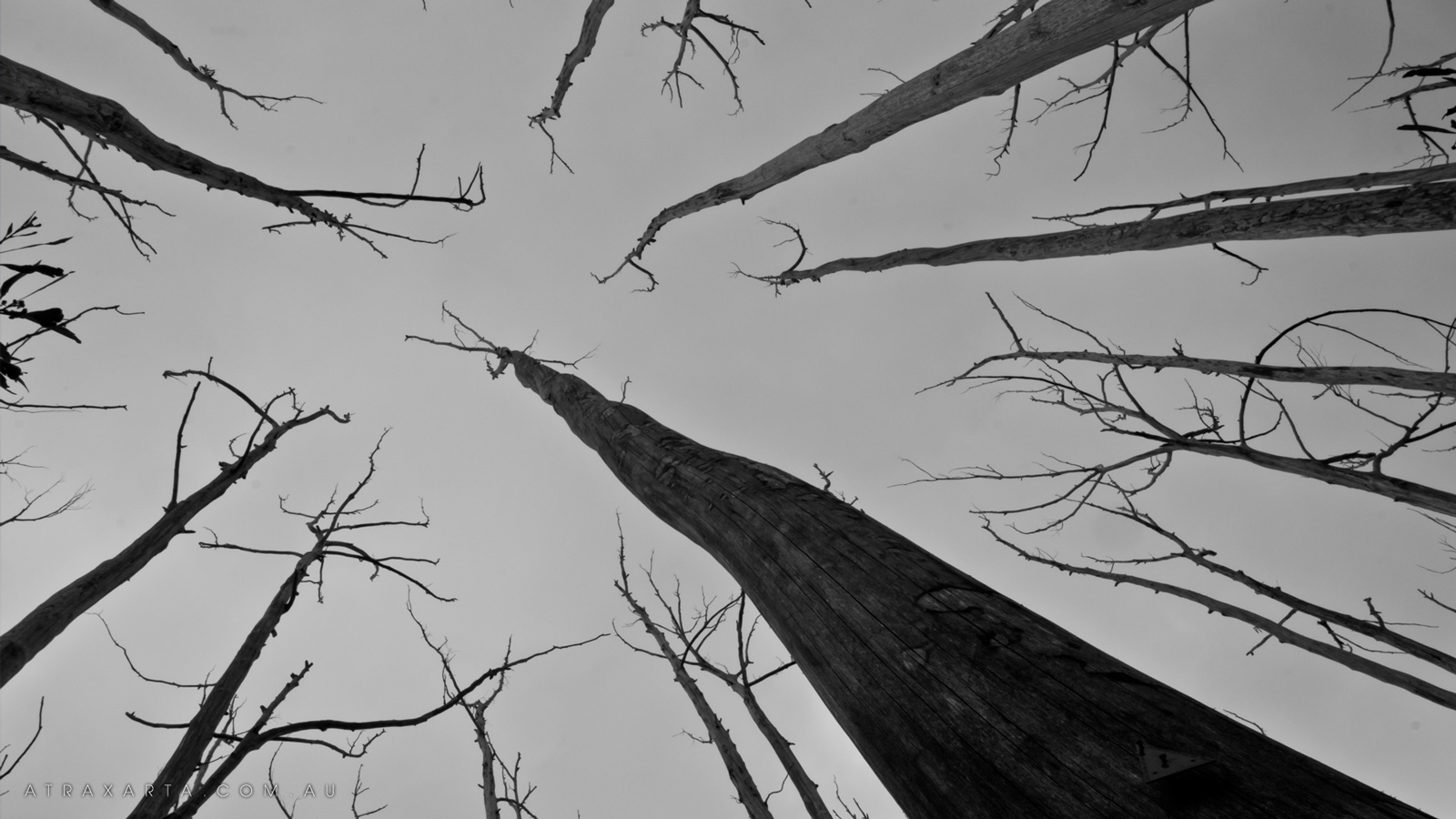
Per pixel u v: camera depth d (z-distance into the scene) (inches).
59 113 82.0
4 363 101.7
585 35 221.9
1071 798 45.8
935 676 56.9
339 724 126.1
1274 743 44.6
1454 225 123.9
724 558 87.4
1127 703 49.0
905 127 154.8
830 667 65.6
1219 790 41.9
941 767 53.2
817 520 77.6
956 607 61.5
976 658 56.3
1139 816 42.8
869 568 68.9
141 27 174.2
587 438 141.6
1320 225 144.8
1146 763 44.5
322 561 185.0
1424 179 151.1
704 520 90.7
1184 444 196.9
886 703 59.0
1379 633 198.2
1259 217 157.8
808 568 72.2
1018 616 59.7
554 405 176.1
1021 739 49.9
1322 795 40.2
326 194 90.7
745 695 243.8
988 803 49.5
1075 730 48.6
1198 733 45.6
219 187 99.3
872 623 63.8
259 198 103.5
